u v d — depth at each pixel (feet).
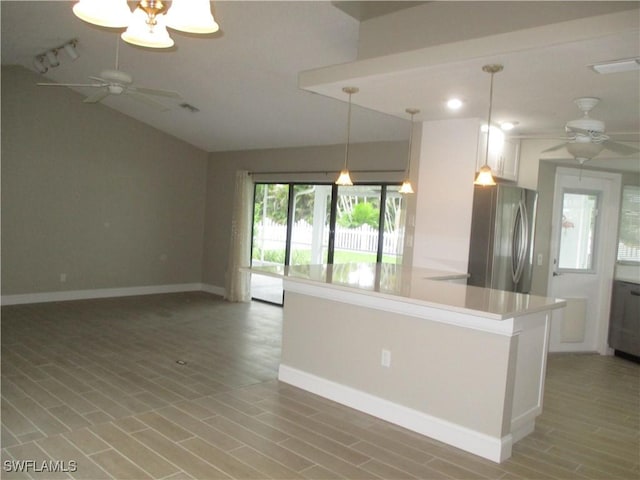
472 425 10.07
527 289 17.04
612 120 13.85
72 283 23.29
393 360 11.32
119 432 9.96
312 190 24.00
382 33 11.50
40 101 21.74
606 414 12.60
